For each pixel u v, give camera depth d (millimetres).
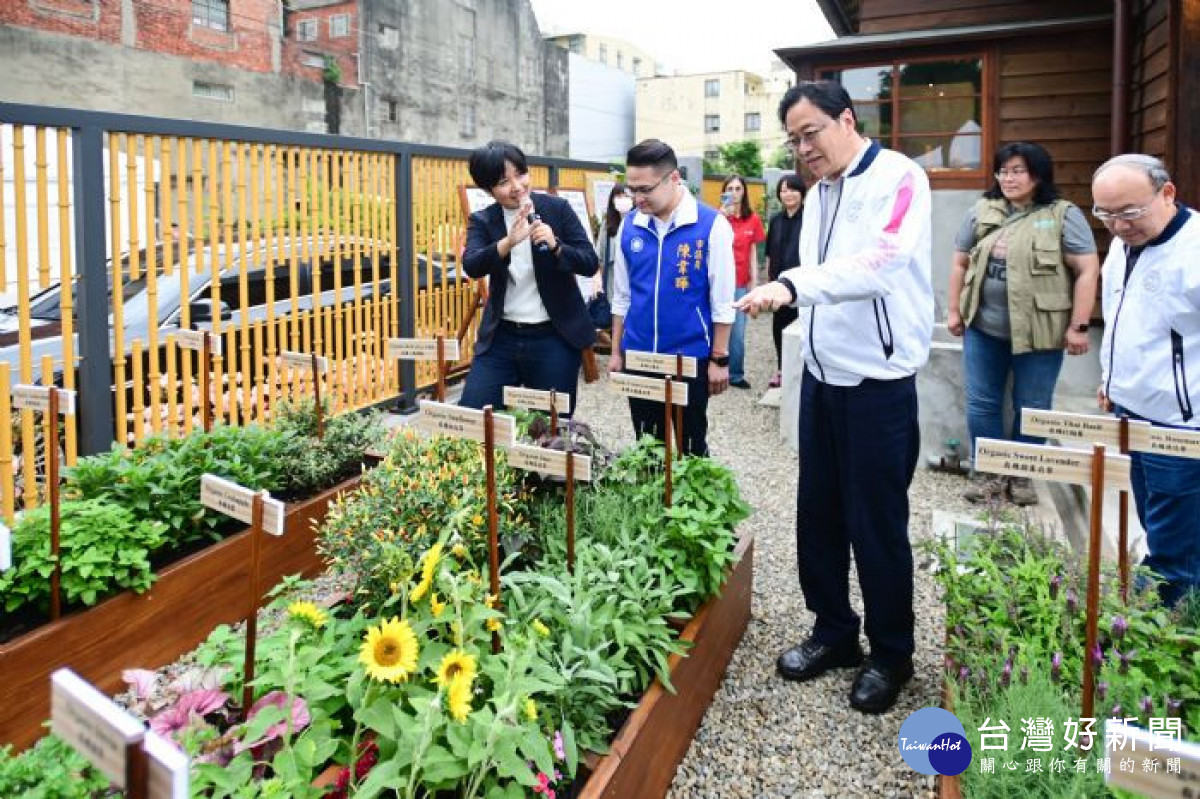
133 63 14258
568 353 3951
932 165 7754
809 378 2826
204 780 1585
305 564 3646
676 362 3016
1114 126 5992
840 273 2373
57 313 4777
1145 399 2801
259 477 3607
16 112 3635
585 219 8828
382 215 6250
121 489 3143
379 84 20172
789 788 2385
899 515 2686
